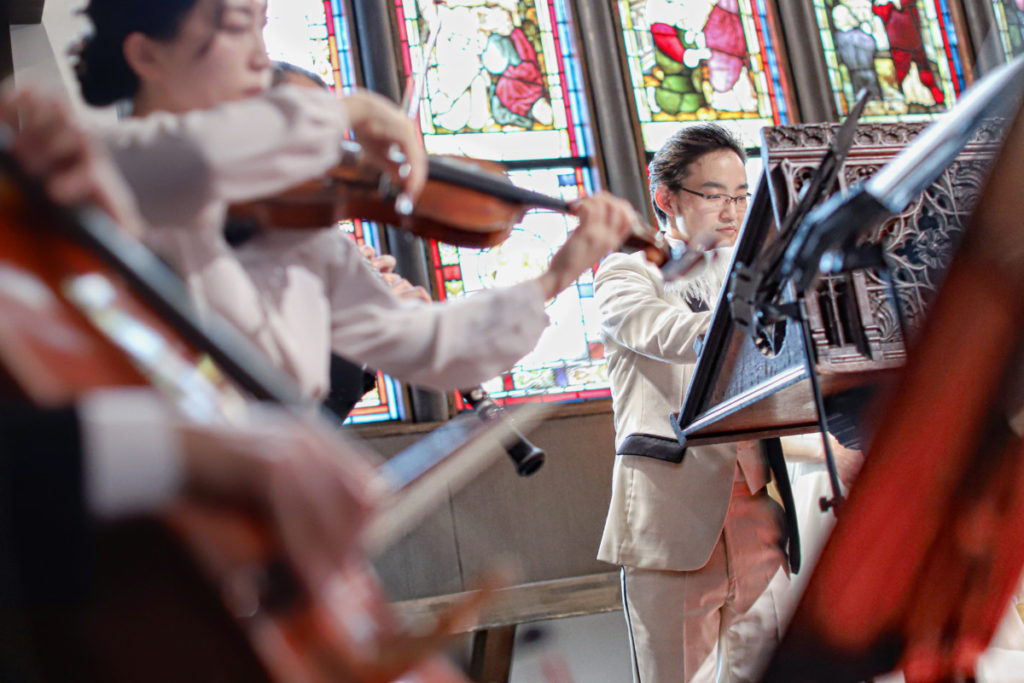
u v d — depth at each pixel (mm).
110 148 851
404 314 1276
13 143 683
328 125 938
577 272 1373
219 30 1012
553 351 4906
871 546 967
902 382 960
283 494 601
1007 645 1865
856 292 1465
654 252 1550
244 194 908
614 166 5570
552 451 5016
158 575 583
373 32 5383
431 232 1294
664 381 2418
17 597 564
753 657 2271
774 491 2473
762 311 1416
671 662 2320
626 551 2359
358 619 677
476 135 5559
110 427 557
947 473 954
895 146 1562
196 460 579
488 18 5715
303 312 1102
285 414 672
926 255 1483
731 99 5902
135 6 989
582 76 5680
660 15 5941
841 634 981
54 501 550
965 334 935
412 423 5004
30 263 646
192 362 711
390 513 1040
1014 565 983
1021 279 914
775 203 1505
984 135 1487
